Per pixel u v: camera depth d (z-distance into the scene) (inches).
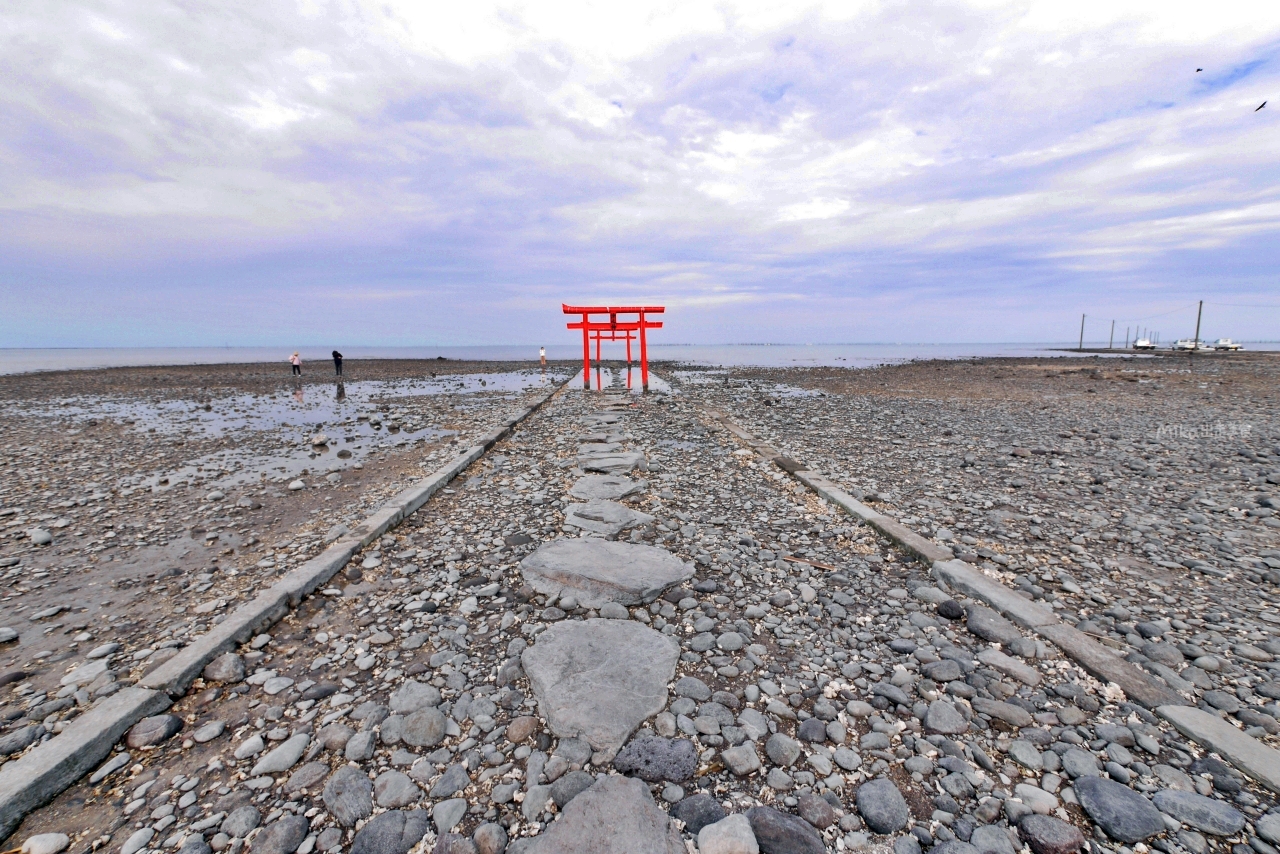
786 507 267.6
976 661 140.3
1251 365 1476.4
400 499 261.7
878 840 89.9
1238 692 127.1
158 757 110.3
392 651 146.6
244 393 941.2
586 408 673.0
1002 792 99.7
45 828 94.1
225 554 219.3
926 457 374.3
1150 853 86.6
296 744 111.9
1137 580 187.8
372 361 2358.5
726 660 141.3
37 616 169.9
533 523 244.1
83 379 1289.4
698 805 95.3
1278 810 93.6
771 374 1379.2
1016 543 219.1
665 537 225.3
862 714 121.0
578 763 104.6
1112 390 871.7
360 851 87.7
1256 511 254.1
